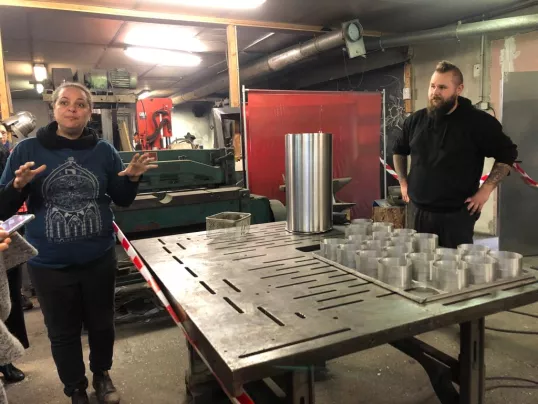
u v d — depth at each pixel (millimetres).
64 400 1856
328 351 784
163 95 9812
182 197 2627
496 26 3883
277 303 982
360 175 4223
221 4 4047
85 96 1572
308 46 4922
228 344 788
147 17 4156
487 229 4535
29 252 1075
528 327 2340
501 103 3533
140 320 2596
